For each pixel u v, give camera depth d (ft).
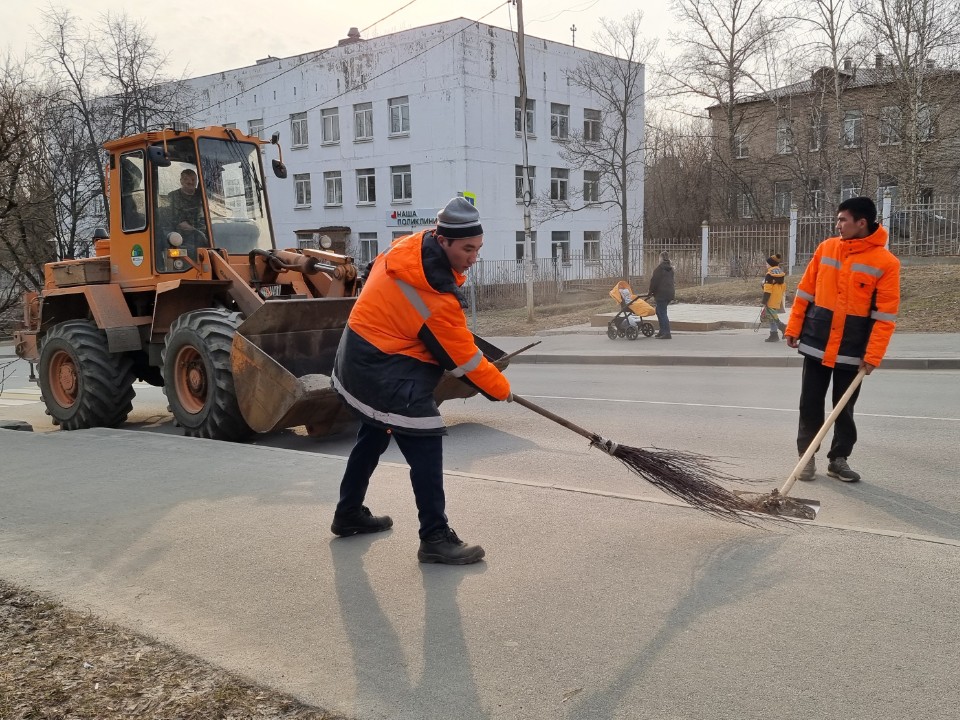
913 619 10.40
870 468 19.66
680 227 149.38
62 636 10.73
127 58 97.30
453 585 11.93
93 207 108.88
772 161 122.21
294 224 126.72
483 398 33.22
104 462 20.36
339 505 14.03
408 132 111.24
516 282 95.91
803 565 12.23
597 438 13.55
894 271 17.10
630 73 106.01
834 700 8.65
